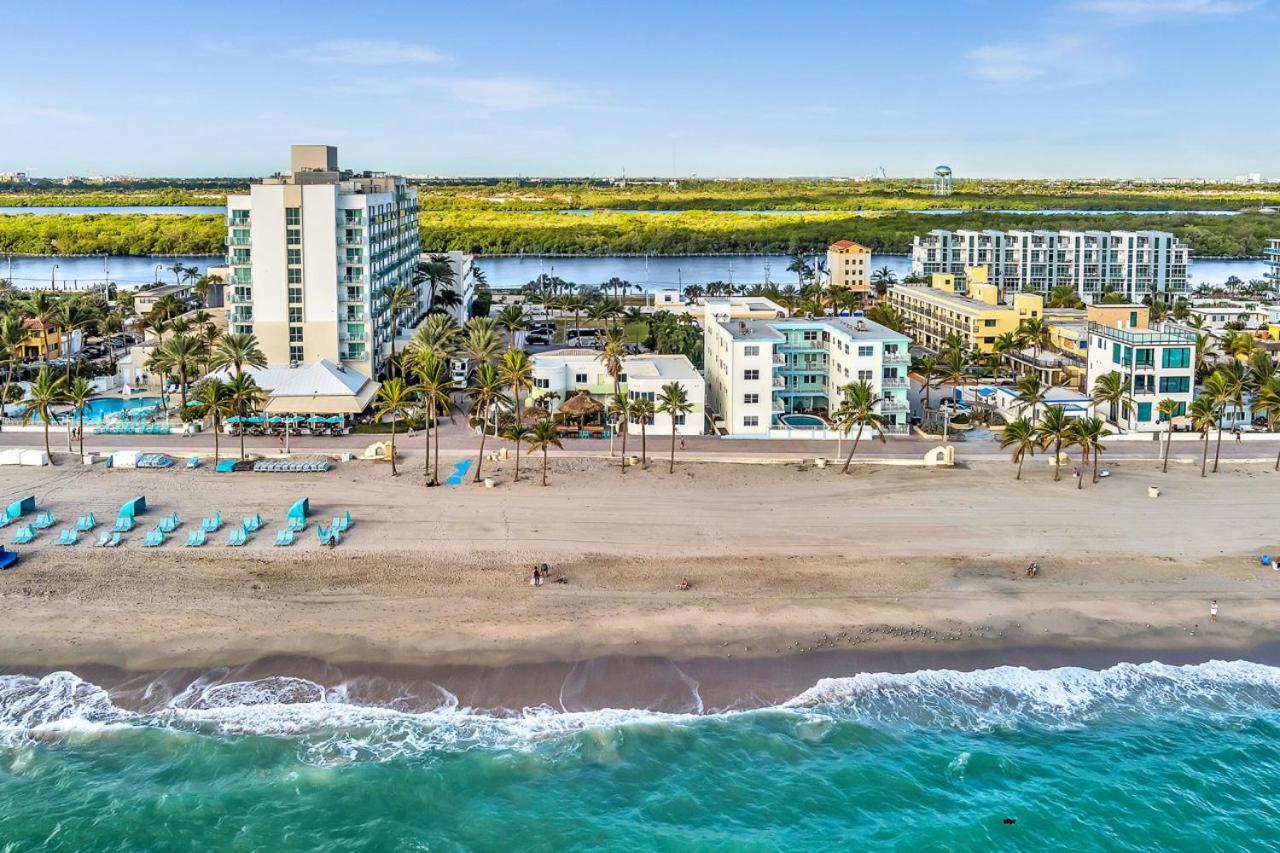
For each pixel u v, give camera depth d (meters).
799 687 75.25
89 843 59.94
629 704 73.00
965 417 152.88
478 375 141.12
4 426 143.62
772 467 126.62
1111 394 134.25
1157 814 63.59
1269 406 128.50
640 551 97.94
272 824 61.75
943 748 69.44
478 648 79.00
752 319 169.75
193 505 110.12
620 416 144.38
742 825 62.31
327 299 164.25
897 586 90.56
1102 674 77.44
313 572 92.00
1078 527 104.81
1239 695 75.19
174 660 76.88
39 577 89.94
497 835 61.25
